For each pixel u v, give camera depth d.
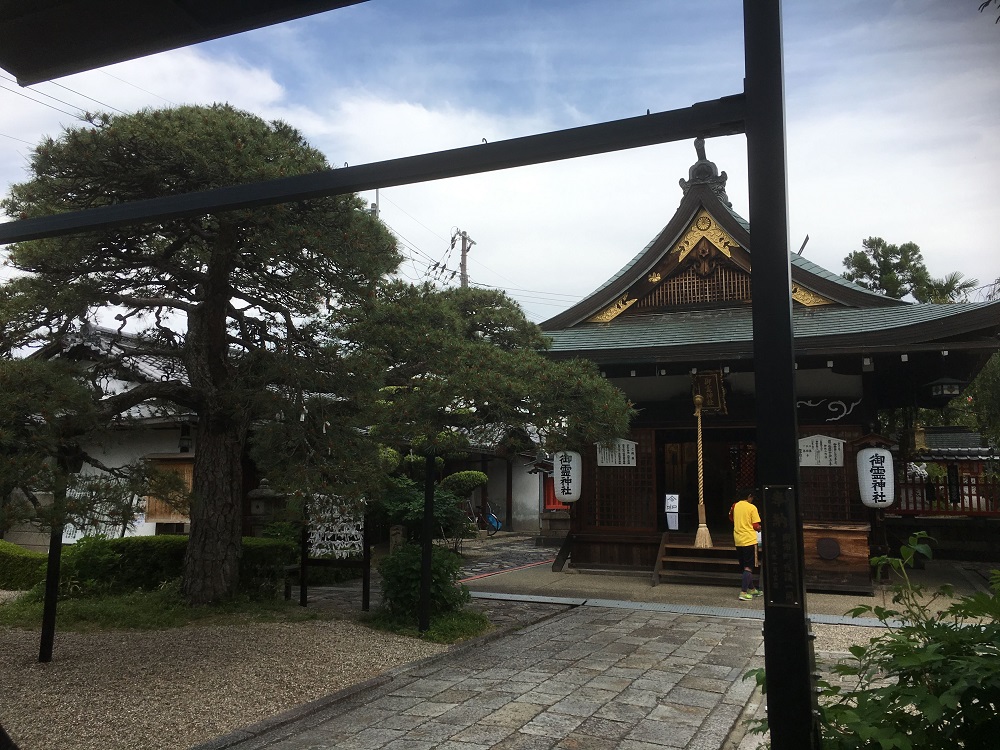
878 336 11.28
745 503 11.06
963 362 12.01
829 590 11.52
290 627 8.13
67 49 2.62
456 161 2.18
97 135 6.48
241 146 6.67
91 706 5.38
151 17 2.44
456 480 16.67
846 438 12.40
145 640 7.43
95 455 15.23
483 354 7.68
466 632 8.21
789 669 1.76
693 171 14.49
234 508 9.24
